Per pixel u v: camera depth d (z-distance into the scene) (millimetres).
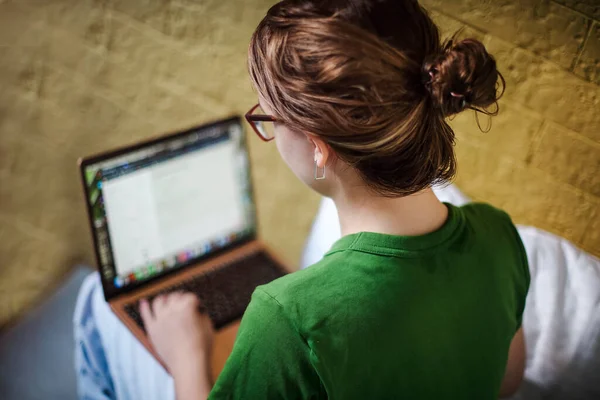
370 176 537
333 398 535
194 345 954
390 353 542
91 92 1709
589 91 933
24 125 1874
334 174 578
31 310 1958
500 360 646
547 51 949
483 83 521
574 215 1057
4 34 1711
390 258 545
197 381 896
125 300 1058
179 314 1000
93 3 1536
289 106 527
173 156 1069
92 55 1633
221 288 1103
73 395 1639
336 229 1164
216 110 1524
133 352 1053
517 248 664
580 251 1017
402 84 493
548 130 1013
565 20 907
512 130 1059
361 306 531
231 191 1166
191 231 1138
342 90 488
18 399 1636
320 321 525
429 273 557
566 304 994
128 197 1042
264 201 1627
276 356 536
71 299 1889
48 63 1720
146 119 1666
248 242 1220
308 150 579
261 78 548
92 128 1779
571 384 998
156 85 1584
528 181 1089
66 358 1715
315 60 489
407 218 565
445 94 500
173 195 1091
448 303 567
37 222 2039
